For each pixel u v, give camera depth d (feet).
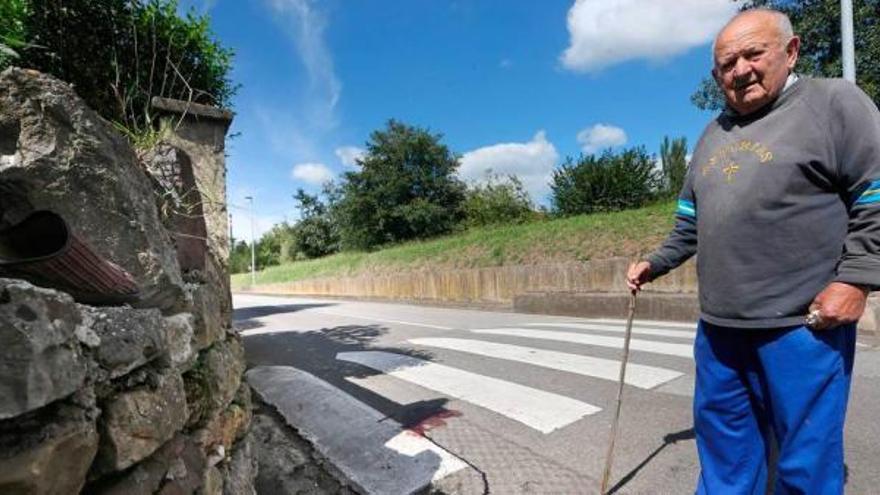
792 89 5.90
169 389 4.85
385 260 71.77
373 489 9.59
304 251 139.85
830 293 5.29
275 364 21.53
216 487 6.16
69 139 4.36
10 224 4.16
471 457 10.59
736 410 6.53
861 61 42.73
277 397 15.70
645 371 16.40
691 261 31.35
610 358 18.63
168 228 6.23
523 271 44.06
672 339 21.93
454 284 52.24
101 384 3.71
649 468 9.62
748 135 6.08
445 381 16.65
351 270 78.54
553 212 62.80
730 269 6.08
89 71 10.90
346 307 54.75
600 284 37.76
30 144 4.17
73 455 3.21
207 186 9.19
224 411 7.04
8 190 4.11
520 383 15.89
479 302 48.80
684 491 8.73
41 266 3.58
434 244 65.98
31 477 2.85
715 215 6.24
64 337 3.15
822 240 5.55
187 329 5.61
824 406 5.58
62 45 10.66
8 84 4.08
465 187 109.60
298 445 11.99
